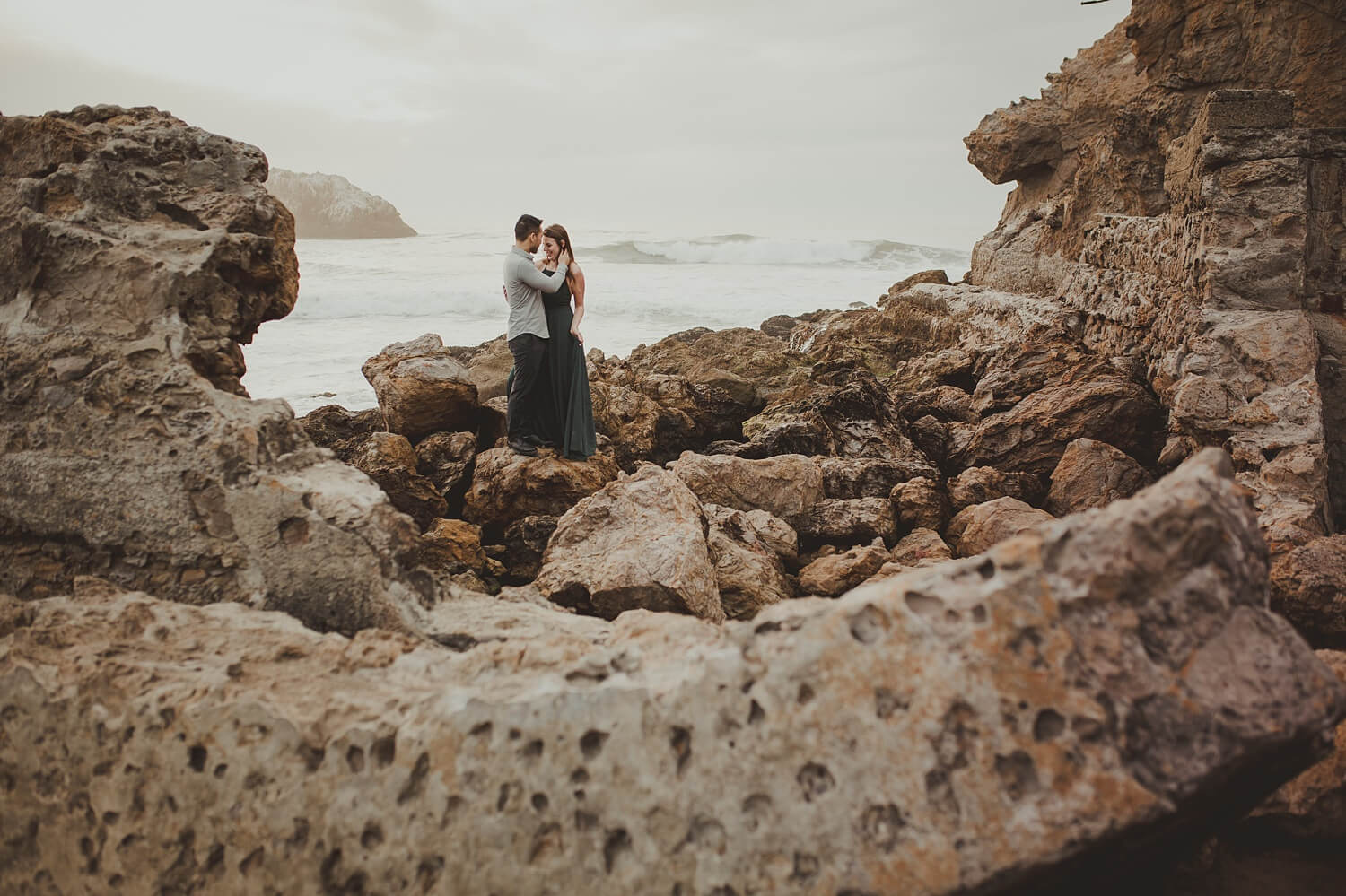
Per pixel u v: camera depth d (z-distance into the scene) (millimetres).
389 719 2447
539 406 7547
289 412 3395
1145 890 2742
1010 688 2061
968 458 8367
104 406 3297
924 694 2098
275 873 2418
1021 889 2072
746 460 6914
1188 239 7688
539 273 7031
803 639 2207
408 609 3107
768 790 2166
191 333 3457
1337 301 6707
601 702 2305
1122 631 2062
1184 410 6105
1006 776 2041
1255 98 6789
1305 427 5684
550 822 2283
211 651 2805
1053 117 17406
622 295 31766
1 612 3014
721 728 2223
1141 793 1954
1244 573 2121
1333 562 4676
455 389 8352
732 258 57562
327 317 28484
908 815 2064
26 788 2723
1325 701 1997
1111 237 10805
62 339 3424
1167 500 2111
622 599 4598
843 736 2135
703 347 12875
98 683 2637
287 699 2545
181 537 3176
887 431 8469
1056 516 7270
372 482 3305
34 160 3793
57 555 3332
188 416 3258
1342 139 6668
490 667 2654
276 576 3117
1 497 3352
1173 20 12297
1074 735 2018
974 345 13125
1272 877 2943
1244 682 2012
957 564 2229
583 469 7141
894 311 15734
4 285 3607
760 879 2139
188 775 2506
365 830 2369
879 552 5941
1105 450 7301
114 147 3709
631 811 2238
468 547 6125
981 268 17016
